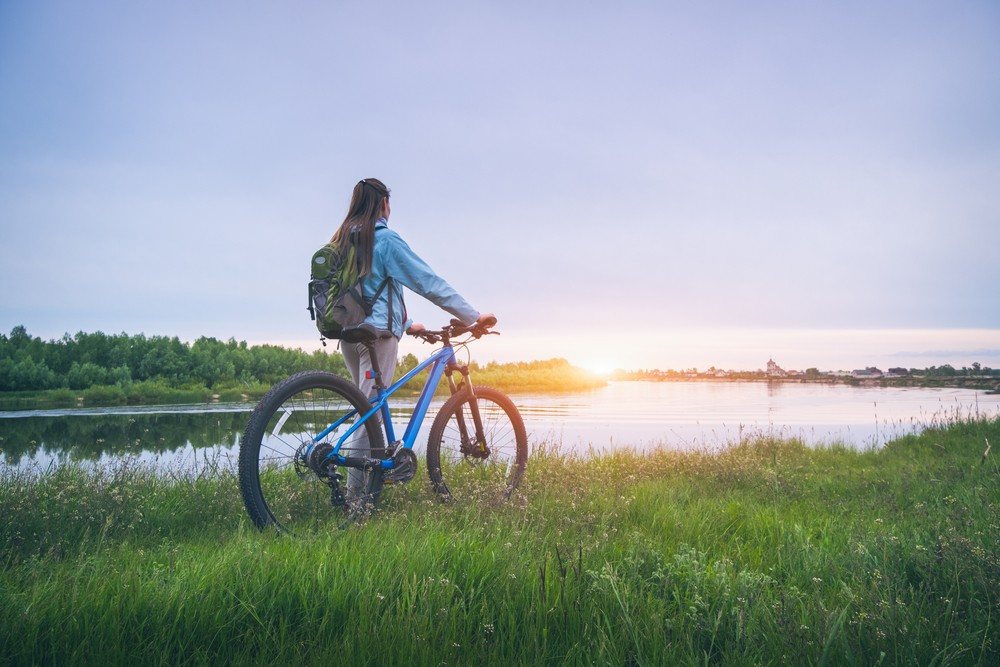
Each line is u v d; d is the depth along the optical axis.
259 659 1.90
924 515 3.97
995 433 8.66
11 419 12.66
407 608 2.16
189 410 14.63
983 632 2.06
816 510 4.43
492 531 3.15
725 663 1.89
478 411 4.55
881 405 17.00
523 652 1.96
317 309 3.83
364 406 3.72
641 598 2.26
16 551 3.13
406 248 3.95
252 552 2.61
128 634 2.02
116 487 4.26
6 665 1.83
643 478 5.50
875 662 1.86
